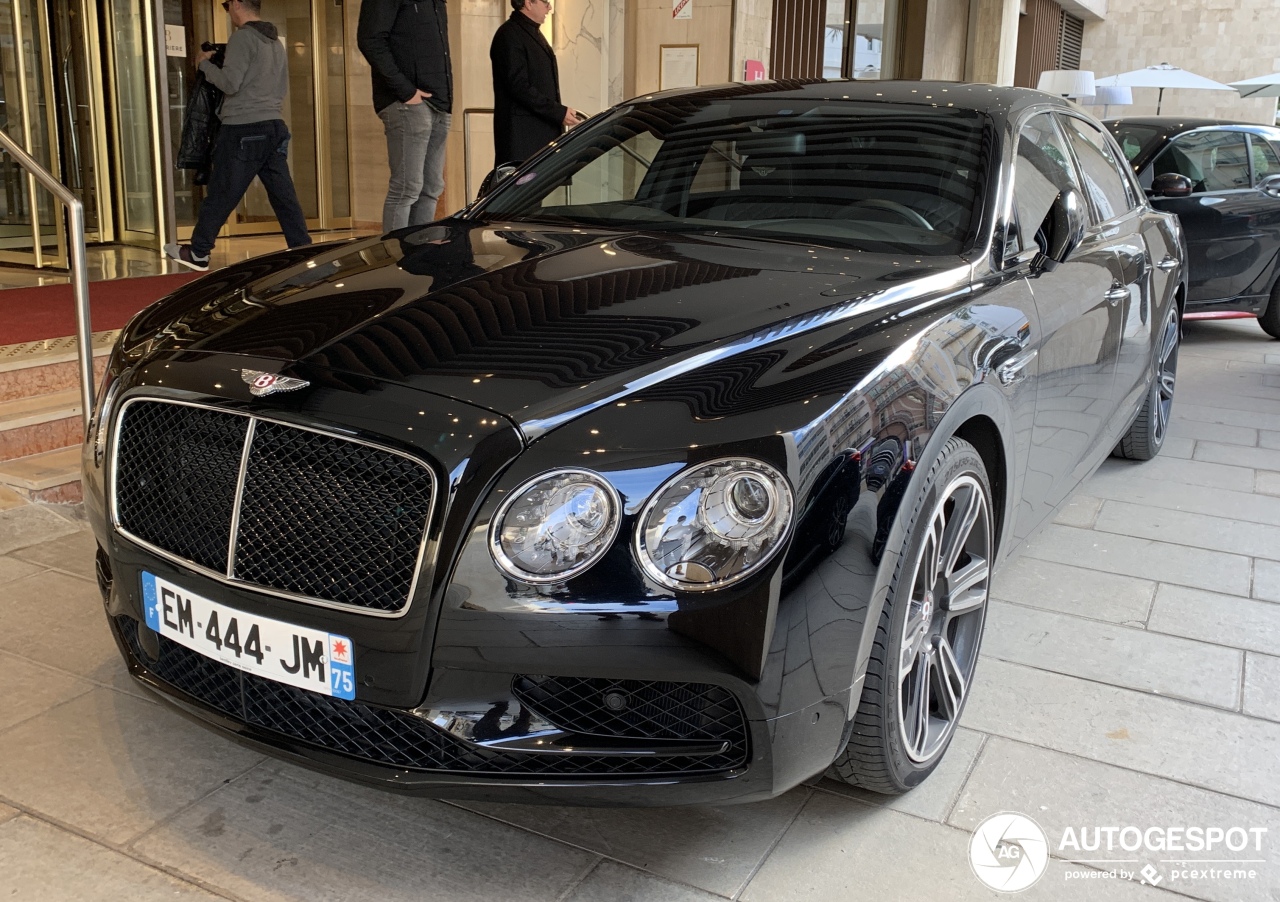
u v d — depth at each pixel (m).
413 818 2.15
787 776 1.86
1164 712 2.67
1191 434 5.37
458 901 1.92
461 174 8.88
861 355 1.99
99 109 7.31
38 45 6.96
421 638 1.74
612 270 2.37
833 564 1.79
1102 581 3.49
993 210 2.71
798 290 2.25
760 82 3.53
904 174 2.85
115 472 2.07
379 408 1.79
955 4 15.91
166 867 1.97
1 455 3.77
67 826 2.07
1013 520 2.70
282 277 2.43
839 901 1.96
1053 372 2.77
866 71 13.59
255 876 1.96
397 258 2.53
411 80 6.06
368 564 1.77
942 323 2.23
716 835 2.13
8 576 3.14
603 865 2.03
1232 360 7.29
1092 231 3.42
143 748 2.35
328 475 1.80
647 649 1.71
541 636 1.71
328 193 9.51
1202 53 24.02
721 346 1.96
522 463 1.73
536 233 2.81
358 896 1.92
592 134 3.38
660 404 1.80
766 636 1.73
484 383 1.83
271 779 2.26
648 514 1.71
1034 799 2.29
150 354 2.10
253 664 1.88
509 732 1.78
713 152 3.10
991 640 3.04
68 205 3.53
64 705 2.50
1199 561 3.68
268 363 1.94
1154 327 4.04
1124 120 7.75
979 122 3.00
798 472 1.76
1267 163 7.72
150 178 7.06
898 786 2.21
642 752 1.79
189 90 8.27
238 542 1.87
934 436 2.00
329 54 9.26
